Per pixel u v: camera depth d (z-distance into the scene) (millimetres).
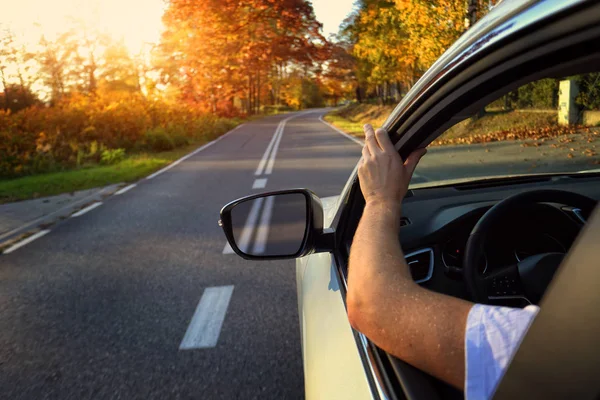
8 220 8766
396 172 1034
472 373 621
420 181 2074
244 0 33906
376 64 32531
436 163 1961
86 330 3902
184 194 10094
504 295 1369
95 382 3127
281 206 1671
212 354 3369
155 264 5484
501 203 1437
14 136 17625
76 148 19031
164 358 3363
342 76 49781
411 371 951
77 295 4719
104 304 4418
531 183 1888
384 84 46531
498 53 763
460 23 13852
